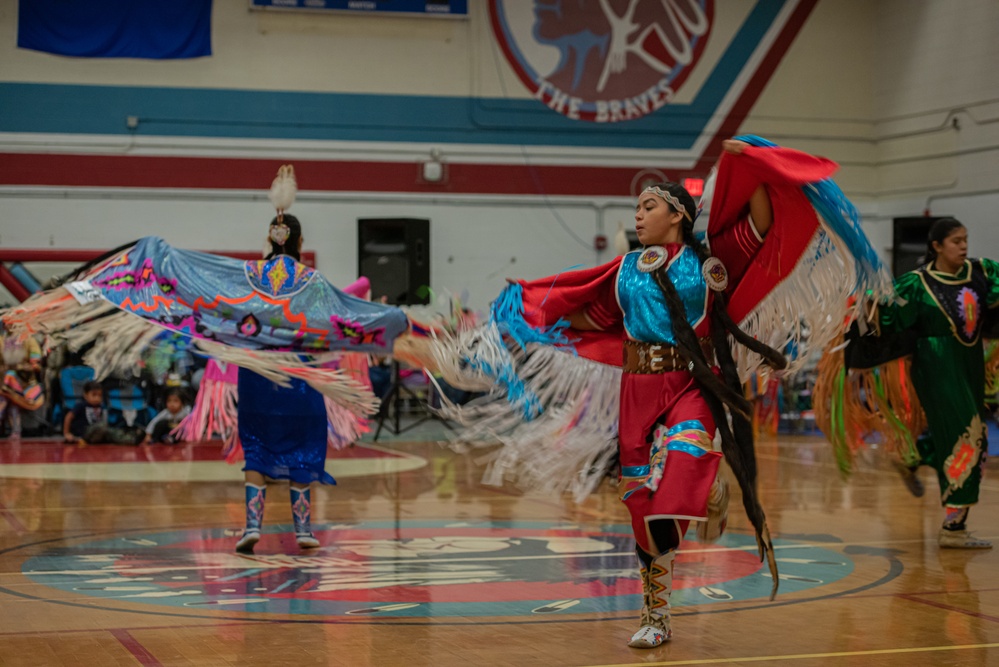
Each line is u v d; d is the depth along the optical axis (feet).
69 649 13.60
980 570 19.80
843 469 23.04
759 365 15.40
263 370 21.67
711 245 15.01
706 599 17.16
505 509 28.96
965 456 22.33
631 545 22.81
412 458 43.37
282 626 15.05
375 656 13.32
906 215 67.05
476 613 16.03
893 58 67.82
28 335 21.94
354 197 64.13
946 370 22.48
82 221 61.26
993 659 13.25
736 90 67.82
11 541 23.09
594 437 15.93
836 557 21.26
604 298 15.51
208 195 62.59
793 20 68.28
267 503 30.07
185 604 16.60
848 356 23.30
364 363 27.58
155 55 61.82
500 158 65.67
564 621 15.49
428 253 62.90
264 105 63.16
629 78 66.80
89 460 41.70
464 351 16.15
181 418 49.16
